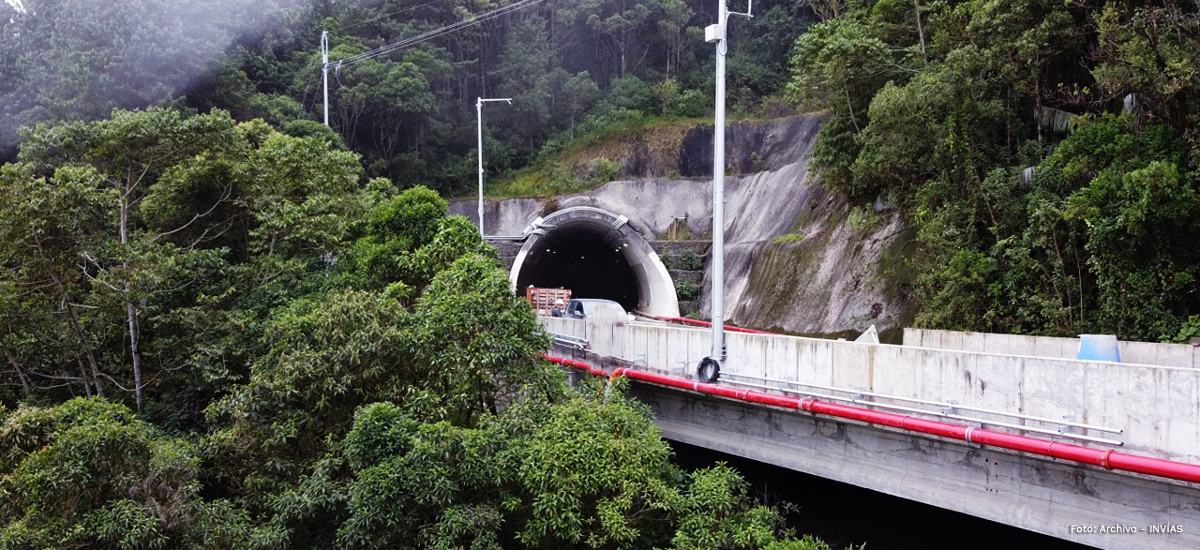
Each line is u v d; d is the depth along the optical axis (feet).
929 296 75.87
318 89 178.29
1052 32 71.20
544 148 199.31
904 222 91.97
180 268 60.39
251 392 44.91
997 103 75.05
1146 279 57.77
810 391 51.98
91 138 61.82
